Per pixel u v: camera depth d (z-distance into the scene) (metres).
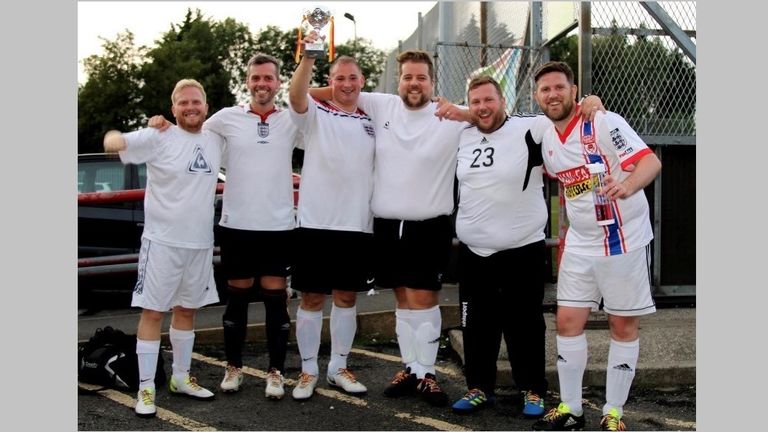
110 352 4.69
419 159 4.28
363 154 4.42
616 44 6.34
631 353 3.80
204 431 3.92
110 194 5.62
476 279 4.22
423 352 4.46
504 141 4.08
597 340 5.29
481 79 4.07
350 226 4.39
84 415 4.16
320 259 4.36
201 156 4.29
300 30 4.27
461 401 4.23
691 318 5.95
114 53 28.34
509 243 4.09
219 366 5.22
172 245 4.19
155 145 4.17
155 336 4.26
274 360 4.50
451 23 8.04
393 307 6.28
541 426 3.92
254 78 4.36
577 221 3.81
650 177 3.54
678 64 6.40
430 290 4.40
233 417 4.15
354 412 4.25
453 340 5.55
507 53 7.14
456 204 4.44
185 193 4.23
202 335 5.79
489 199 4.07
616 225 3.69
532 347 4.17
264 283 4.50
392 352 5.62
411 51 4.35
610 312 3.80
